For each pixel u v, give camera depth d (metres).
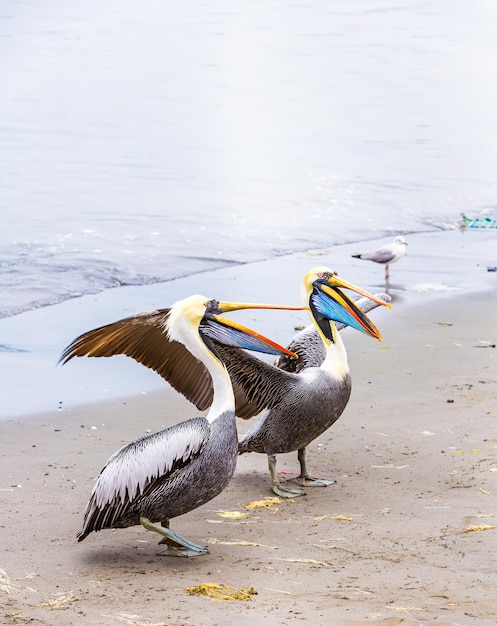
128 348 7.73
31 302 14.77
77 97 34.81
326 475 9.01
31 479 8.54
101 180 23.67
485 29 51.53
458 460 9.10
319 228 20.06
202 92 35.88
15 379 11.52
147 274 16.50
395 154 27.19
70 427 10.02
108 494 6.79
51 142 28.06
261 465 9.59
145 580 6.49
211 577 6.55
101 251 17.61
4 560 6.84
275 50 44.75
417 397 10.94
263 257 17.95
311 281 9.24
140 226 19.55
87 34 49.59
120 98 34.75
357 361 12.21
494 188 23.78
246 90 36.25
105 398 11.00
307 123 31.16
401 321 14.04
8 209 20.59
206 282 16.16
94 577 6.55
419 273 17.03
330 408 8.80
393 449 9.51
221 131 29.78
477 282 16.45
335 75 39.38
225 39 47.72
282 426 8.72
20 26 52.41
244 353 8.49
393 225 20.61
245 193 22.62
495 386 11.27
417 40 47.75
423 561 6.73
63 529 7.52
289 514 8.02
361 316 9.12
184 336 7.37
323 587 6.30
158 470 6.81
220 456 7.12
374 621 5.68
